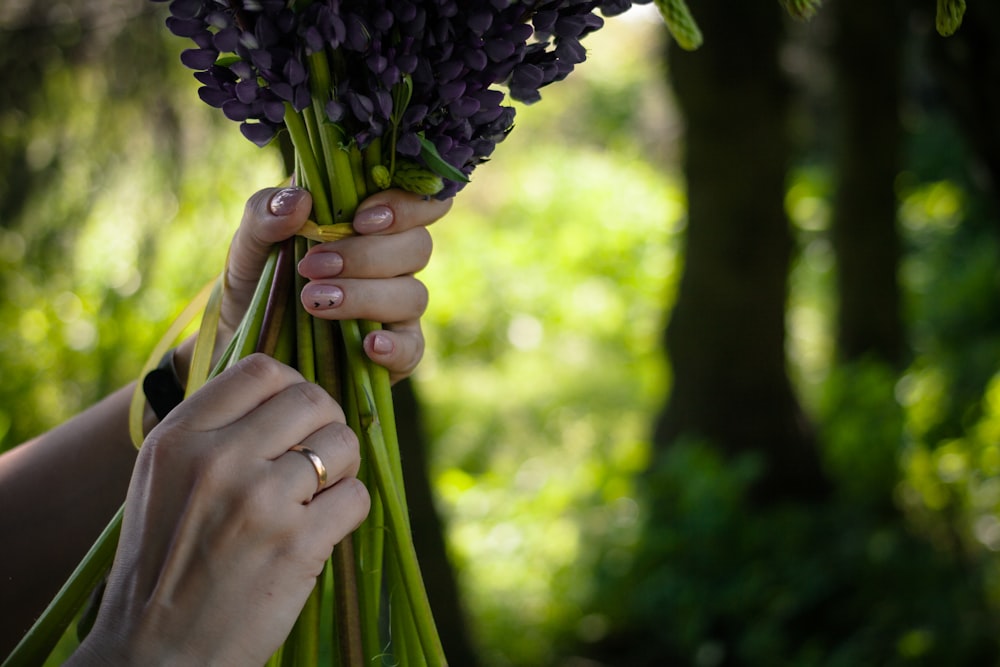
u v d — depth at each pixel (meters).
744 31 4.33
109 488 0.92
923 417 4.65
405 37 0.69
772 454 4.38
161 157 2.76
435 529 2.68
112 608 0.65
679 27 0.79
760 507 4.31
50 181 2.69
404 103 0.71
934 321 7.20
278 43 0.68
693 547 3.87
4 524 0.90
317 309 0.76
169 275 3.36
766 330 4.48
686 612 3.67
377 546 0.78
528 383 7.09
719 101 4.38
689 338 4.55
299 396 0.69
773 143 4.43
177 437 0.67
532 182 9.30
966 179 8.80
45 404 3.33
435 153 0.72
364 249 0.76
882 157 5.71
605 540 4.04
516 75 0.73
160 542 0.65
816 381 6.29
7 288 3.23
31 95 2.60
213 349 0.87
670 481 4.14
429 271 7.64
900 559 3.58
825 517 4.03
